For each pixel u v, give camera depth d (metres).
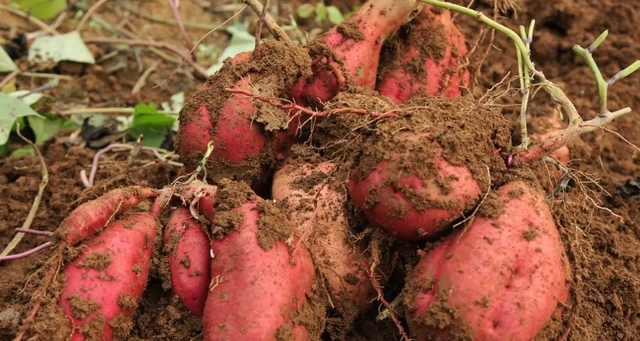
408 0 0.57
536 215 0.46
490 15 0.81
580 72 0.78
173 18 0.97
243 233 0.47
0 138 0.68
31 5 0.86
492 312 0.45
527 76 0.55
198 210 0.51
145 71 0.87
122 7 0.98
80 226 0.48
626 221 0.63
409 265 0.49
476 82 0.66
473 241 0.46
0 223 0.64
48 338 0.45
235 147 0.54
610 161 0.70
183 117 0.54
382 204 0.47
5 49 0.84
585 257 0.52
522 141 0.52
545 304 0.45
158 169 0.66
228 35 0.96
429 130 0.47
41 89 0.77
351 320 0.50
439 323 0.45
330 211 0.51
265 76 0.54
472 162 0.47
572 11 0.80
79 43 0.84
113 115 0.78
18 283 0.57
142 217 0.51
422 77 0.60
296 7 0.99
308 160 0.54
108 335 0.47
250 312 0.45
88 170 0.69
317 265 0.49
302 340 0.46
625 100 0.75
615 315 0.54
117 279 0.47
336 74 0.56
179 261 0.49
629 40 0.80
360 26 0.57
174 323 0.49
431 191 0.46
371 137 0.48
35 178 0.67
